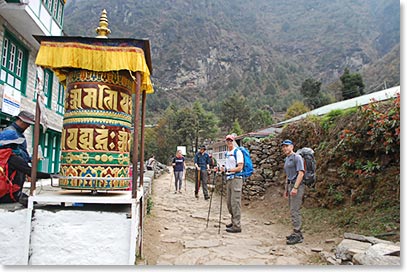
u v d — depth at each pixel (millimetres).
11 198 4258
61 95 15336
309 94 54719
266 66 157750
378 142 6488
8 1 9172
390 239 5000
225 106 60812
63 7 13875
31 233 3771
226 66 158375
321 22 190125
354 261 4148
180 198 11977
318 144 8555
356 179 6914
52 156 14594
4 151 4184
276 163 10352
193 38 165500
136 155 3939
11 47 10414
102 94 4176
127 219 3832
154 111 95875
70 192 4582
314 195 7906
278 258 4840
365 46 154375
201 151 11938
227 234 6469
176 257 4848
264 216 8492
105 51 4086
